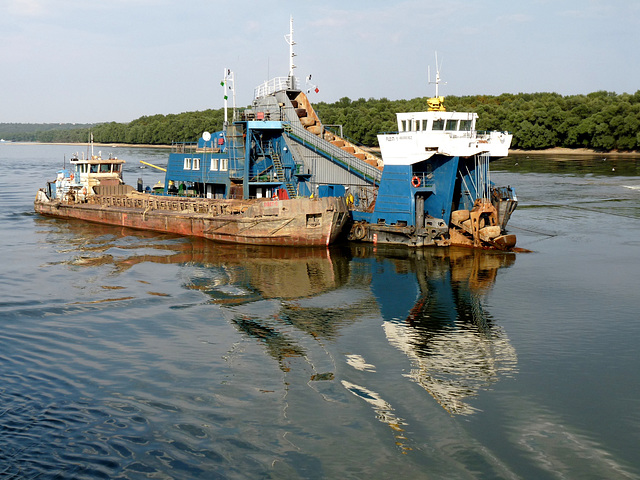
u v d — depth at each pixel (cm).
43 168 16388
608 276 3931
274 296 3572
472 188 5034
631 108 15925
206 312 3247
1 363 2531
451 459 1825
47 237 5591
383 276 4044
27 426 2009
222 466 1803
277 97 5738
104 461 1820
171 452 1870
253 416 2083
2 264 4409
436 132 4728
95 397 2222
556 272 4069
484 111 19700
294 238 4941
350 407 2141
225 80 5909
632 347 2672
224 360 2573
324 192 5216
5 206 7925
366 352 2662
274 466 1802
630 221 6191
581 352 2631
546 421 2038
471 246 4925
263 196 5603
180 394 2248
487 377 2389
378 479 1738
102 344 2764
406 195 4891
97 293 3625
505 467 1781
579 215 6606
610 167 12638
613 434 1953
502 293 3591
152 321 3094
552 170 12188
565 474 1745
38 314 3200
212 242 5266
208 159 5994
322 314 3219
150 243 5238
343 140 6091
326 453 1862
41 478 1736
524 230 5741
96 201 6638
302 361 2559
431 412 2100
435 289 3700
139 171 14200
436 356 2614
